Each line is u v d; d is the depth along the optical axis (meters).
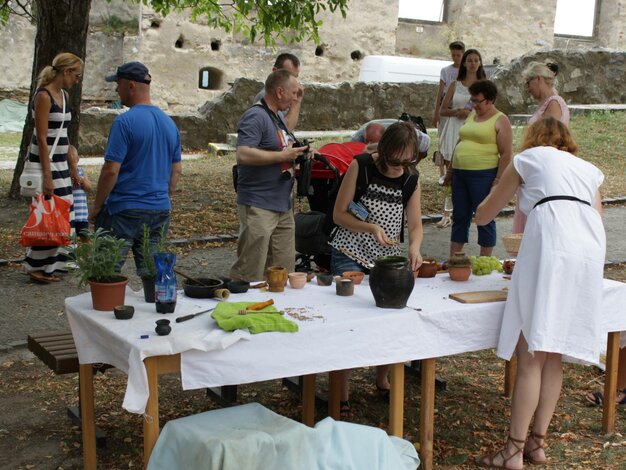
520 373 4.01
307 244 5.95
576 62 17.45
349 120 16.80
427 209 10.29
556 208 3.89
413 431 4.54
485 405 4.93
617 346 4.39
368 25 21.20
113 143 5.10
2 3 12.09
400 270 3.84
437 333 3.87
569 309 3.80
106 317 3.63
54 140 7.03
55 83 6.97
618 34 23.86
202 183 11.77
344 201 4.60
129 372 3.21
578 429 4.56
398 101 17.05
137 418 4.61
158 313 3.70
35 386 5.08
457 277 4.54
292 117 5.91
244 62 20.55
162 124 5.29
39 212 7.07
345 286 4.12
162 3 11.23
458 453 4.26
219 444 3.05
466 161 6.88
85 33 9.84
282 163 5.34
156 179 5.27
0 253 8.16
